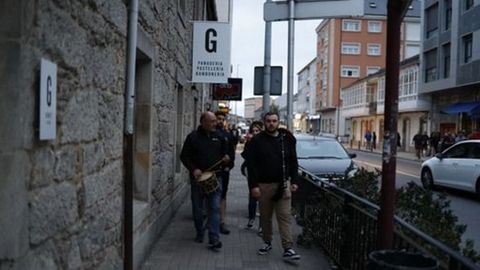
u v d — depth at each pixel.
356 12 9.42
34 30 2.80
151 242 7.04
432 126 40.97
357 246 5.53
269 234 7.07
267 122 6.87
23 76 2.65
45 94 2.92
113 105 4.71
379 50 80.19
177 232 8.28
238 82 17.59
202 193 7.42
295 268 6.39
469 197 15.50
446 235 4.46
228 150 7.68
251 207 8.81
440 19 37.16
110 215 4.64
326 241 6.99
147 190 6.70
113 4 4.57
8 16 2.61
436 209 5.59
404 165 29.36
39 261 2.91
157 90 7.28
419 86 40.88
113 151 4.72
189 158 7.45
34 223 2.83
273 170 6.80
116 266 4.90
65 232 3.38
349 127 75.12
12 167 2.58
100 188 4.27
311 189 8.20
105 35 4.34
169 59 8.50
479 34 31.05
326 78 84.44
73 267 3.54
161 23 7.51
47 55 3.01
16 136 2.60
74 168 3.56
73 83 3.53
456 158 15.79
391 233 4.20
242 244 7.63
